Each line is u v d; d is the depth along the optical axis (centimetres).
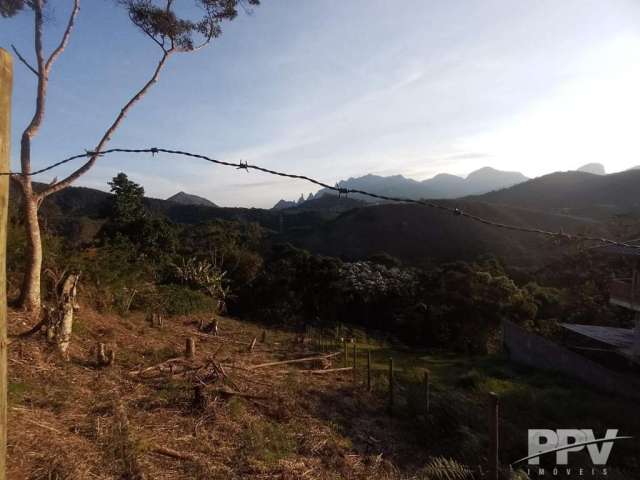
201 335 1181
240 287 2762
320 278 2694
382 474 505
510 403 899
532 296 2306
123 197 3120
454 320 2217
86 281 1032
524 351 1658
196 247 3391
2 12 747
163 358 799
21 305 737
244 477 417
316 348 1359
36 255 748
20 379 507
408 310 2423
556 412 846
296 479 439
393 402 794
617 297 1540
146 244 2853
